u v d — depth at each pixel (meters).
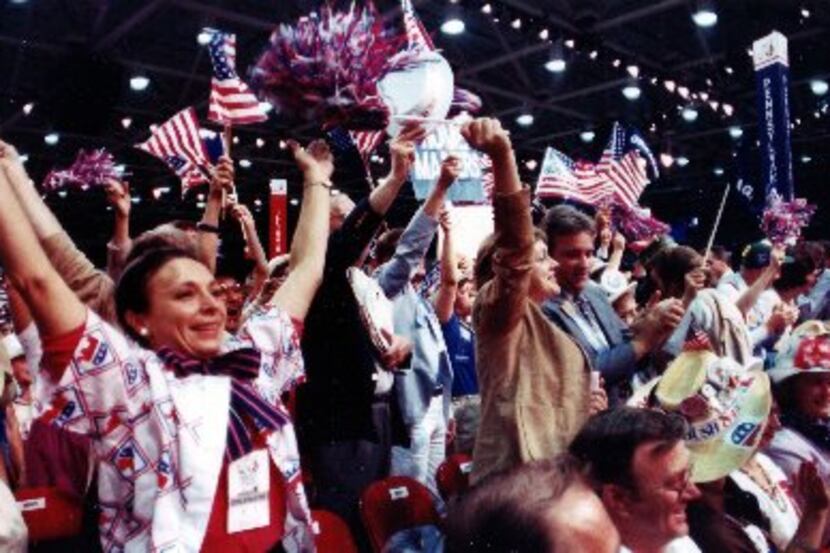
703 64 13.02
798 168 18.64
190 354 1.83
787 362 3.18
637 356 2.66
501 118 15.93
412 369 3.96
